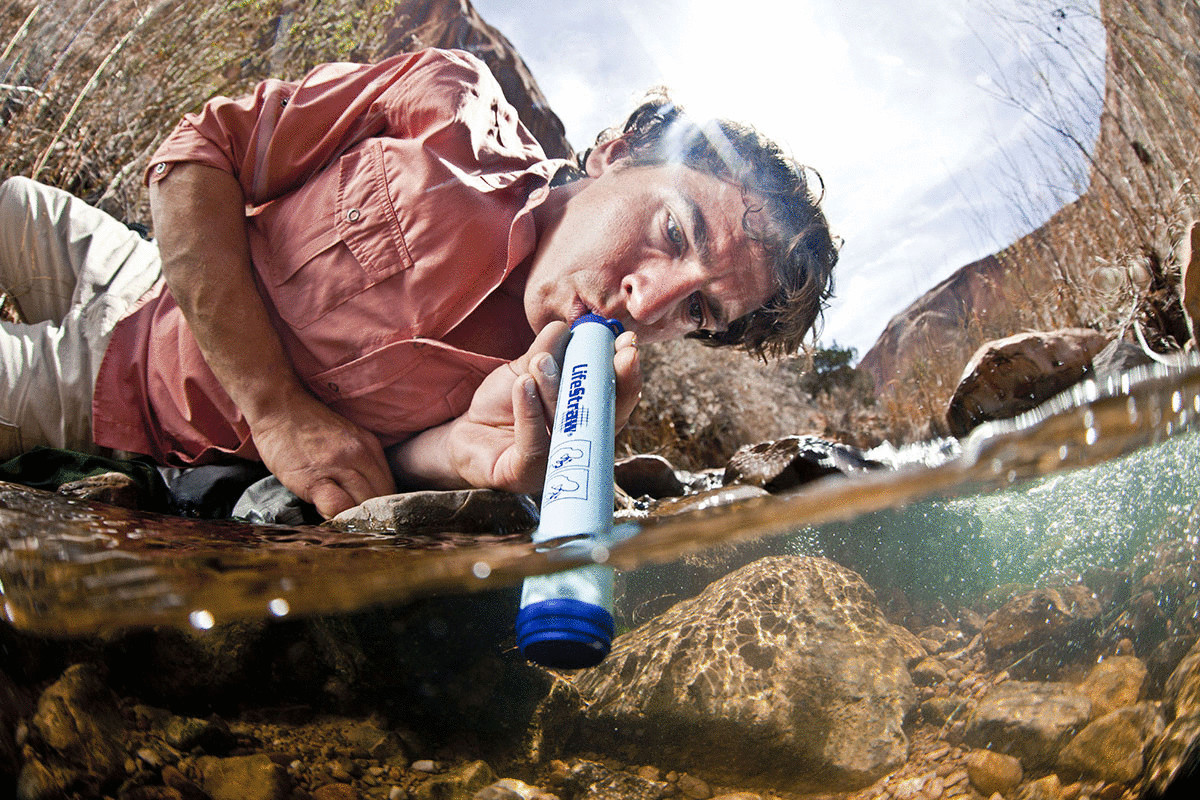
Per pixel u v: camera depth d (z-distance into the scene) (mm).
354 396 565
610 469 405
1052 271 931
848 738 310
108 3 1008
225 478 566
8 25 976
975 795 283
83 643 281
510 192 598
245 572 299
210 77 997
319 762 281
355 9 999
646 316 560
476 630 339
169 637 290
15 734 261
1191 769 302
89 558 308
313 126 596
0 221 663
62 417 595
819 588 365
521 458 467
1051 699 303
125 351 610
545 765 306
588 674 344
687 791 299
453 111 609
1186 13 877
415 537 404
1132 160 890
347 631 320
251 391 542
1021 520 381
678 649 343
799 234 608
